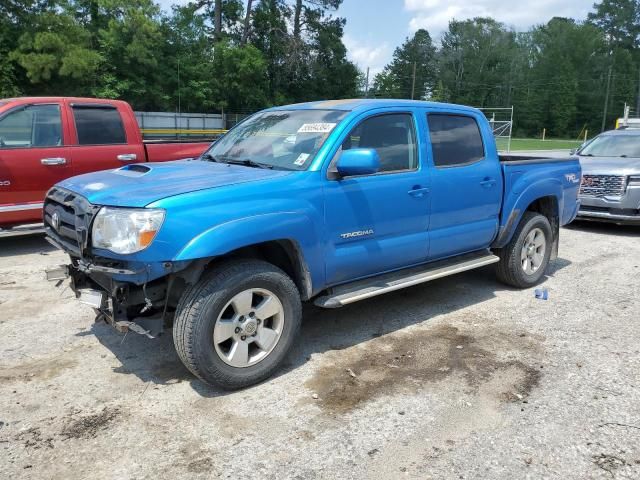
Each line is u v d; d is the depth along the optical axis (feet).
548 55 299.38
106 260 11.70
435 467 10.03
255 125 16.74
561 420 11.57
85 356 14.30
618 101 292.81
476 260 18.25
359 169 13.10
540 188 19.69
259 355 12.81
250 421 11.41
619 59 297.74
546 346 15.31
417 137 15.98
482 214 17.93
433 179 16.10
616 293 20.07
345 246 14.24
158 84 136.77
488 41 305.94
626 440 10.87
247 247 13.05
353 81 181.16
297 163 13.84
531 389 12.87
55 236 13.74
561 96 291.17
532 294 19.83
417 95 308.19
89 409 11.80
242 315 12.32
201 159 16.49
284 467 9.99
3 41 106.83
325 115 15.02
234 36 164.86
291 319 13.19
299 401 12.22
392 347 15.14
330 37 172.14
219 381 12.16
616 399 12.44
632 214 30.91
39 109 25.22
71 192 13.17
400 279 15.87
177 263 11.28
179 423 11.30
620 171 30.99
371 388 12.85
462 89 307.37
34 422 11.28
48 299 18.47
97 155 26.53
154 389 12.67
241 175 13.17
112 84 126.52
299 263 13.29
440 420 11.55
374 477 9.74
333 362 14.16
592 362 14.32
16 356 14.24
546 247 20.75
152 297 12.25
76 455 10.24
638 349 15.15
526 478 9.75
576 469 9.99
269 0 161.07
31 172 24.73
